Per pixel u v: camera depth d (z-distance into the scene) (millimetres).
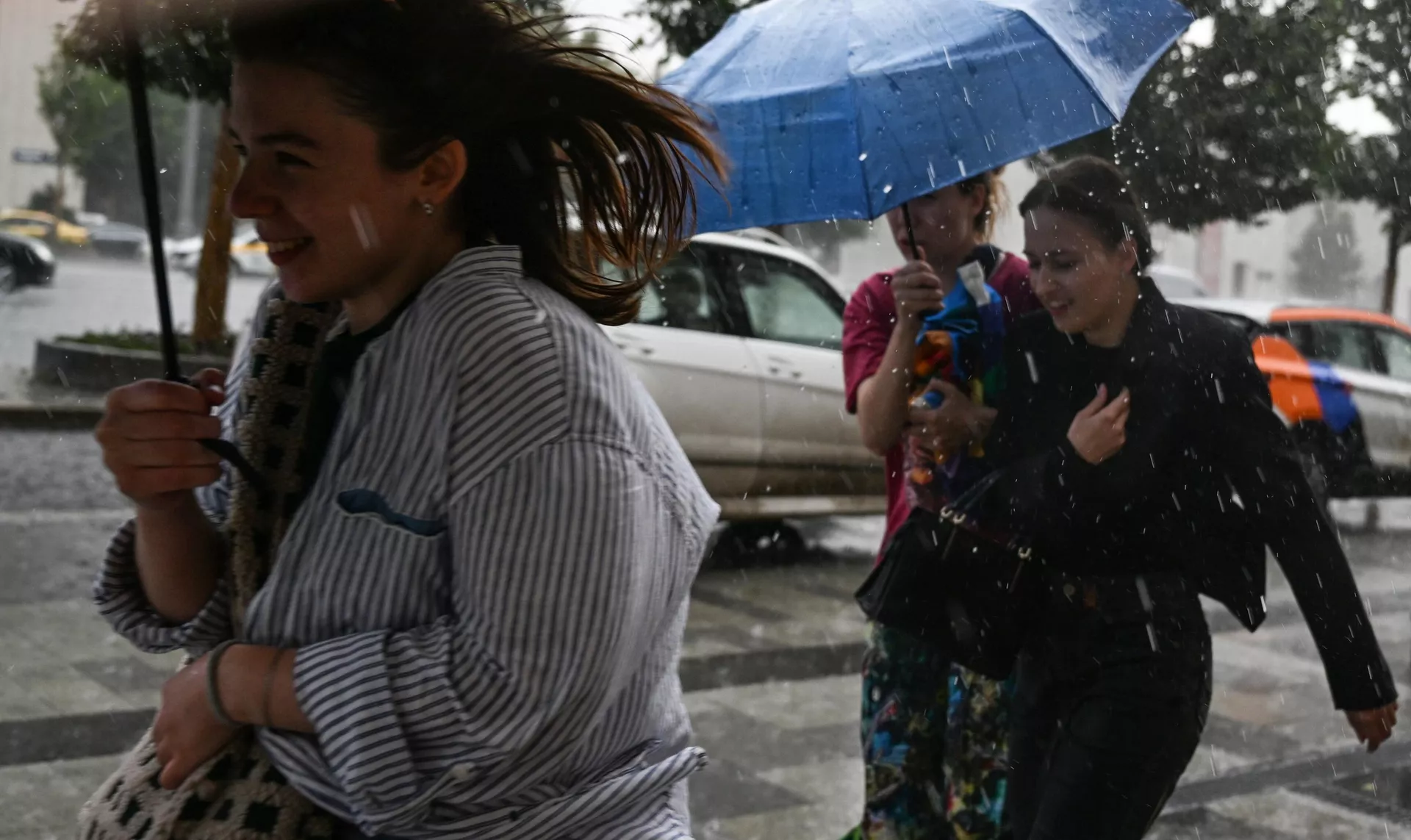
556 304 1380
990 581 2408
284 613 1359
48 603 5781
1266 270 29469
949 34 2826
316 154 1340
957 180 2725
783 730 4801
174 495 1480
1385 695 2338
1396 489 11398
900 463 2977
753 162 2820
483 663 1284
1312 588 2322
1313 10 11883
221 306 7156
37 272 23406
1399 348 11617
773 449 7691
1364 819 4168
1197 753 4781
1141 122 12031
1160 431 2316
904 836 2795
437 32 1354
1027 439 2568
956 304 2869
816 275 8148
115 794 1396
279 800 1353
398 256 1398
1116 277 2418
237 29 1322
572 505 1285
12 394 11977
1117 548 2326
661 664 1455
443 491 1309
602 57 1479
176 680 1377
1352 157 12391
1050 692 2410
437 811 1318
